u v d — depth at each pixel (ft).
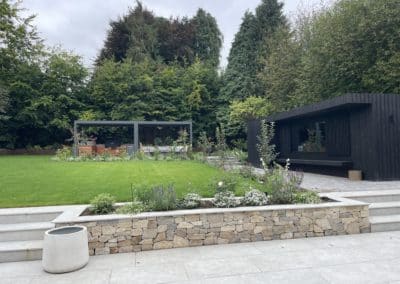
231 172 25.81
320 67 43.39
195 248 12.82
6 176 25.08
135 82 69.46
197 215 13.15
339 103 24.16
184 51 87.56
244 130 67.46
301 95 48.60
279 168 19.34
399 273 10.00
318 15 49.47
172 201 14.26
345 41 37.91
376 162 23.49
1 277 10.33
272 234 13.74
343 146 28.07
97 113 68.08
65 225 12.19
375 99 23.53
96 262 11.49
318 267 10.57
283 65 55.36
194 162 40.68
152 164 37.06
